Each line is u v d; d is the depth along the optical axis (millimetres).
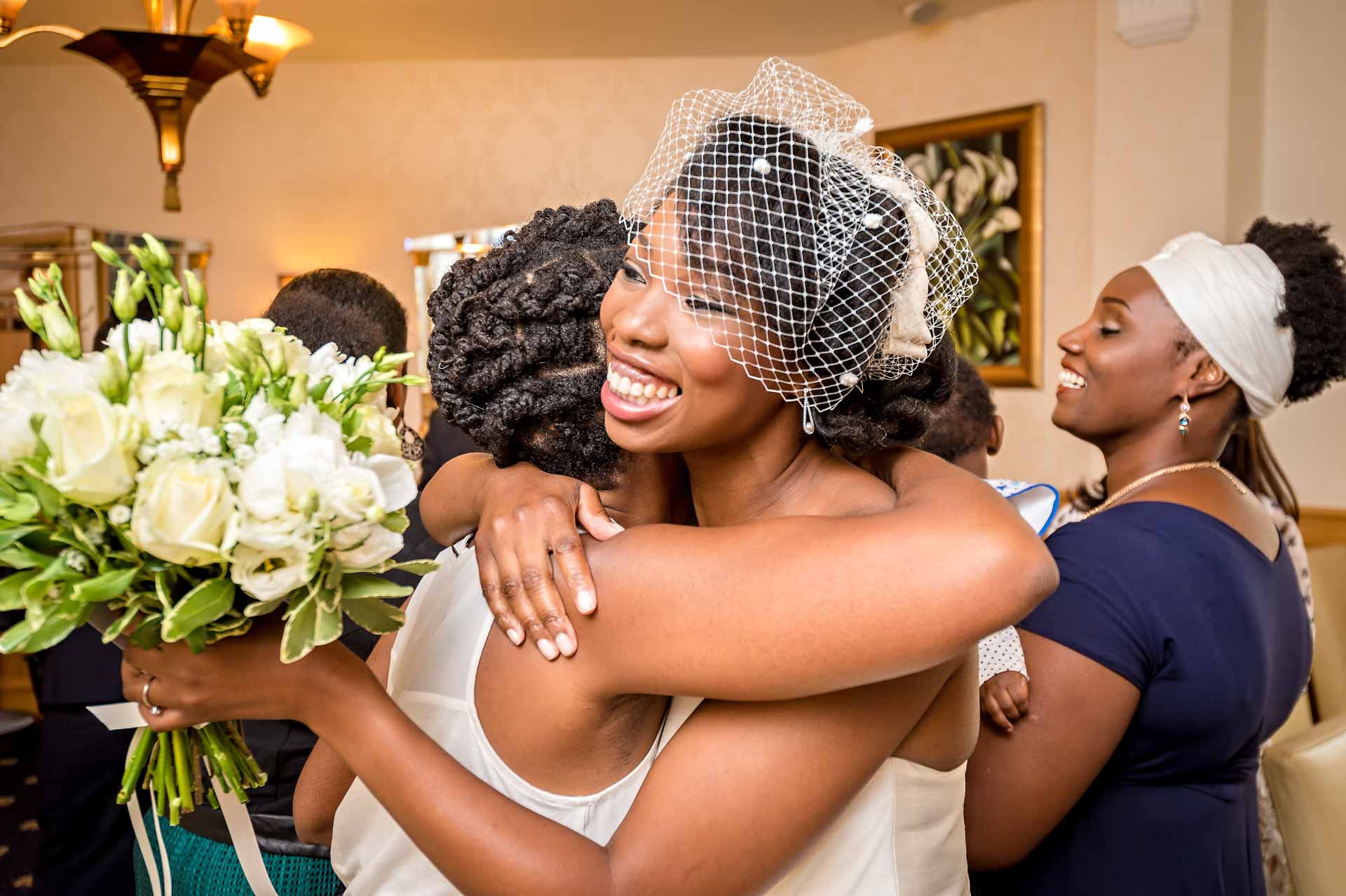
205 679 961
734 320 938
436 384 1135
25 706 5461
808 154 975
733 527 953
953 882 1175
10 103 7062
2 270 5383
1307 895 1691
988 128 6211
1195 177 5188
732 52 6996
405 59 7117
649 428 1000
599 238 1164
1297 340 1792
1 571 1707
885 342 993
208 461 876
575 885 918
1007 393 6297
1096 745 1507
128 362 919
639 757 1065
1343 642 2768
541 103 7180
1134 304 1821
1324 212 5164
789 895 1064
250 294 7250
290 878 1605
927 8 5977
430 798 944
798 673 864
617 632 952
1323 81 5129
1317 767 1680
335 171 7227
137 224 7156
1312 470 5109
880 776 1090
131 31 3475
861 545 859
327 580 932
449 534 1239
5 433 878
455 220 7246
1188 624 1524
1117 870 1588
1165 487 1745
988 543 830
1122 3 5262
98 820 1837
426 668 1139
